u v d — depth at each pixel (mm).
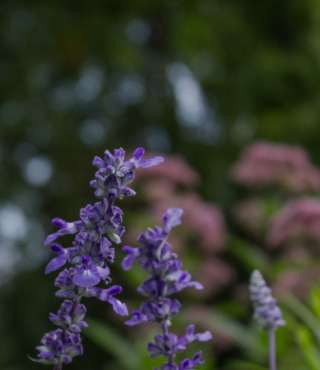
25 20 9961
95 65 10188
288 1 9812
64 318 1251
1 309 8789
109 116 10258
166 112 10281
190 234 5059
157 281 1246
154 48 10406
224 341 4270
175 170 5348
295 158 5457
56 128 9742
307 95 9570
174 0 9953
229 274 4973
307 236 4727
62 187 9555
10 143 9789
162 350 1300
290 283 4340
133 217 5281
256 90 9531
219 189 8461
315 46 9625
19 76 9695
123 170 1239
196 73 10008
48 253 9164
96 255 1217
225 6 9930
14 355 8484
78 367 8156
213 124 10008
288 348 3572
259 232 5508
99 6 9898
